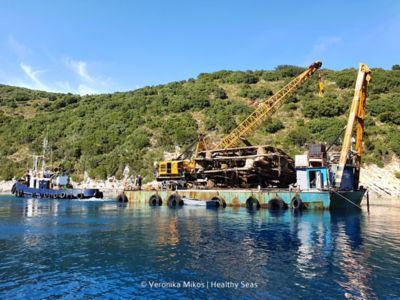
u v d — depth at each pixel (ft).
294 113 402.93
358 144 163.73
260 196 155.53
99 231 95.14
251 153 178.70
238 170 171.42
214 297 45.83
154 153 352.08
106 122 432.25
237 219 118.42
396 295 45.83
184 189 186.39
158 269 57.72
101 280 52.70
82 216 132.36
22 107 571.69
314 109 392.68
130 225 106.42
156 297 46.03
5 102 585.63
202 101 449.89
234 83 528.22
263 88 485.97
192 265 59.72
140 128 404.16
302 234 88.28
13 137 442.09
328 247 72.74
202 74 597.93
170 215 133.49
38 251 70.79
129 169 337.52
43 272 56.75
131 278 53.57
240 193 163.02
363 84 160.76
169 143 363.76
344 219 118.52
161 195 186.50
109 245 76.07
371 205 185.57
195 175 193.36
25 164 377.71
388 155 298.56
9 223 112.27
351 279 51.90
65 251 70.69
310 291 47.34
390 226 102.53
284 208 147.74
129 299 45.57
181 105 444.55
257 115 202.69
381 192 253.03
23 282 52.01
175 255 66.54
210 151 184.85
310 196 141.59
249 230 94.63
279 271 55.93
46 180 256.93
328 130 338.34
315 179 148.97
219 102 450.71
